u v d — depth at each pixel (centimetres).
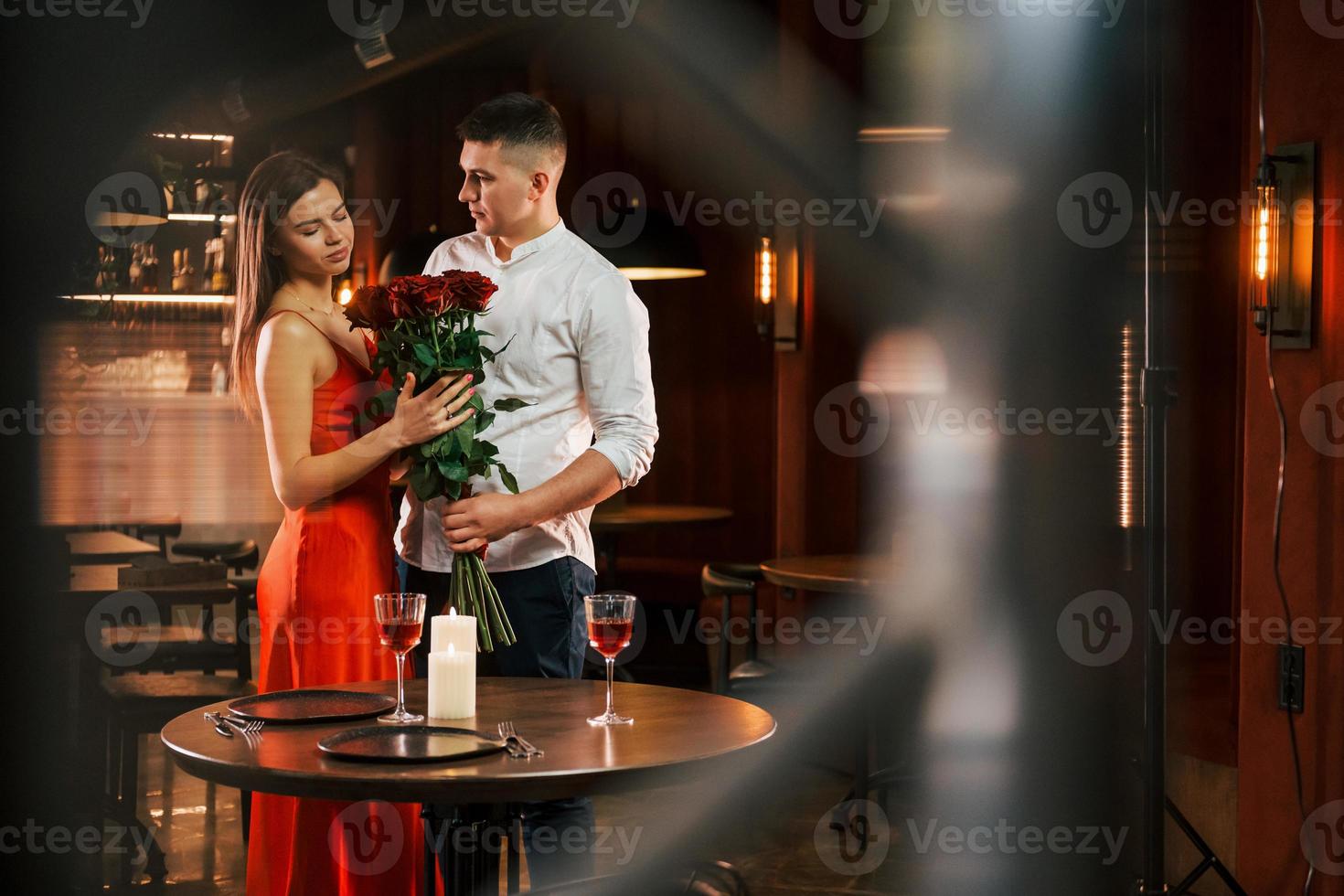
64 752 339
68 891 328
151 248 795
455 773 182
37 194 304
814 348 637
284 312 277
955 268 587
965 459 568
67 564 372
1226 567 575
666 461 859
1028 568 460
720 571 500
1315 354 333
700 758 192
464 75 969
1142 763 367
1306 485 337
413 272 746
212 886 384
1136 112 478
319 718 216
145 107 836
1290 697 342
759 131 808
